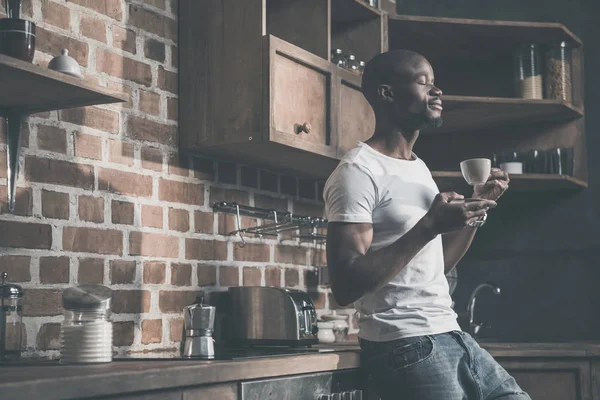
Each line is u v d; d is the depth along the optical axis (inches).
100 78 96.3
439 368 81.0
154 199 103.2
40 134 88.0
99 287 79.3
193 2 110.0
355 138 121.7
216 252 113.3
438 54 151.4
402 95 87.9
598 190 145.6
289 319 105.3
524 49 142.8
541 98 141.2
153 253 102.3
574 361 113.4
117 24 99.7
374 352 84.3
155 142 104.2
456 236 95.3
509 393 84.4
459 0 156.9
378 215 83.2
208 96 107.1
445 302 85.1
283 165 121.1
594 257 144.6
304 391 87.4
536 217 149.3
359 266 76.6
